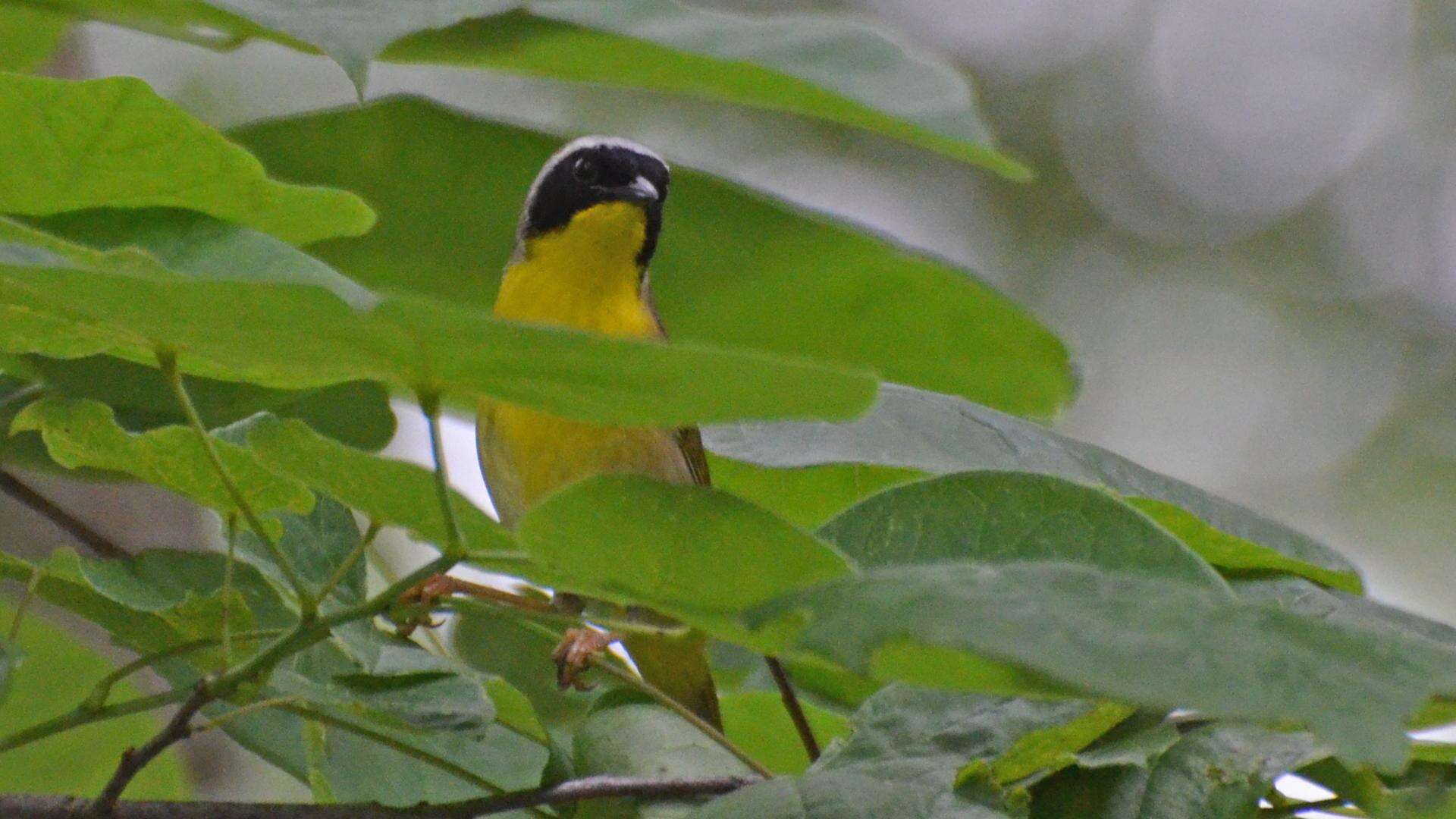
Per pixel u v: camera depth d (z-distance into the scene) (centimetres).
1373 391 2197
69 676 907
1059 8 2342
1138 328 2220
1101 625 378
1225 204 2284
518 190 956
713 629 455
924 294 1013
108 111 570
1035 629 374
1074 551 571
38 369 735
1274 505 2141
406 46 740
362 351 413
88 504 1059
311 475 466
